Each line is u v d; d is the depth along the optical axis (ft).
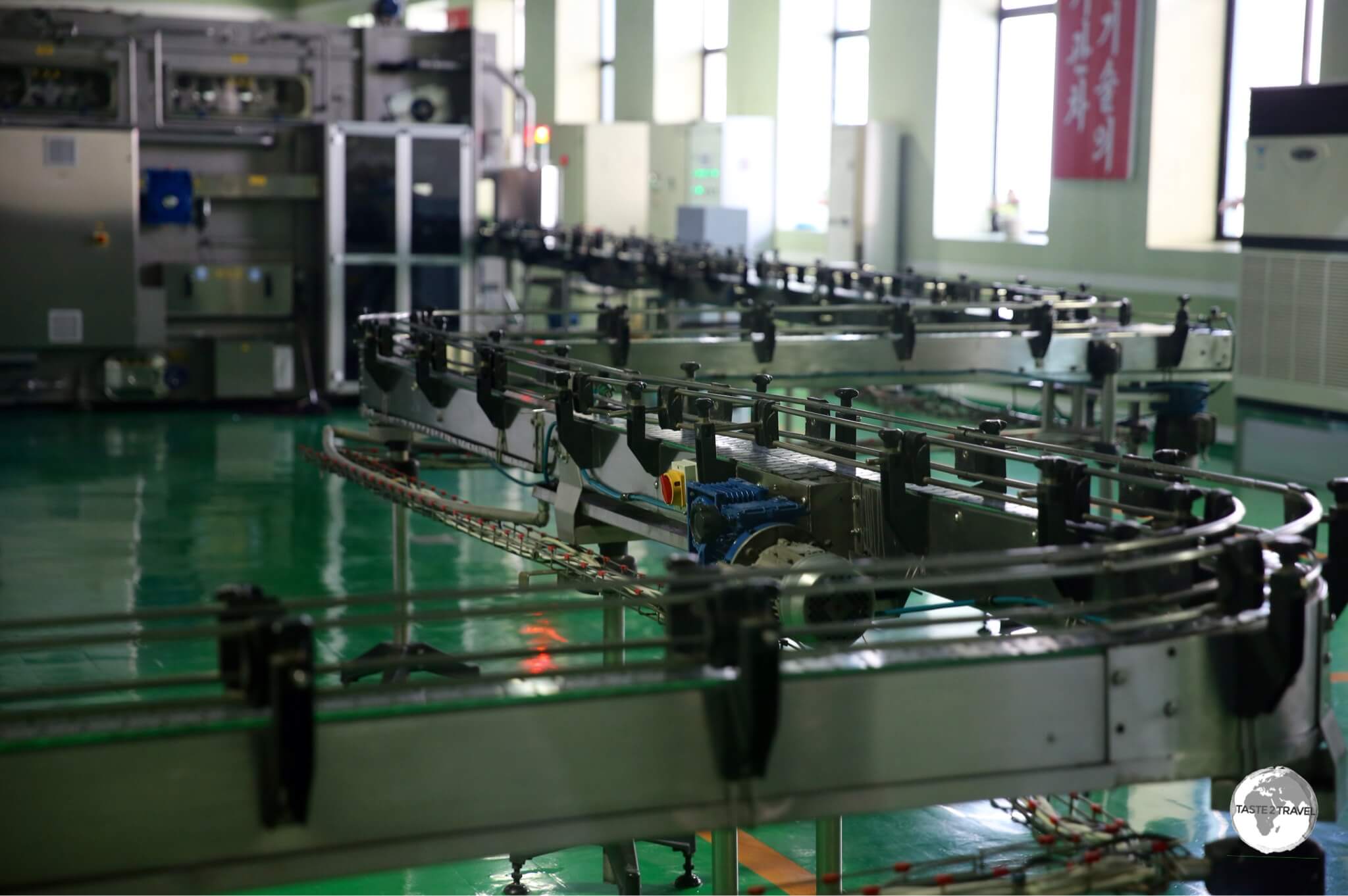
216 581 17.58
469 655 5.33
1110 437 16.42
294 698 4.82
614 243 29.37
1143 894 6.21
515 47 54.65
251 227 30.81
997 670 5.69
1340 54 23.94
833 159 34.86
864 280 22.75
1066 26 29.73
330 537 19.93
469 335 12.78
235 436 27.78
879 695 5.57
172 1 54.44
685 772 5.39
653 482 9.75
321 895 10.02
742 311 16.71
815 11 39.24
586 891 10.21
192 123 29.71
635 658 14.38
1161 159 28.25
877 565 5.78
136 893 4.78
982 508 7.59
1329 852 10.57
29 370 29.48
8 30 28.37
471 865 10.66
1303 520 6.59
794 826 11.35
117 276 29.32
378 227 30.96
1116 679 5.85
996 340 16.10
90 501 21.86
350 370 31.19
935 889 6.08
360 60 30.83
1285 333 21.97
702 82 44.83
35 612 16.17
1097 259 29.71
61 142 28.63
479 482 23.22
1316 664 6.28
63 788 4.69
